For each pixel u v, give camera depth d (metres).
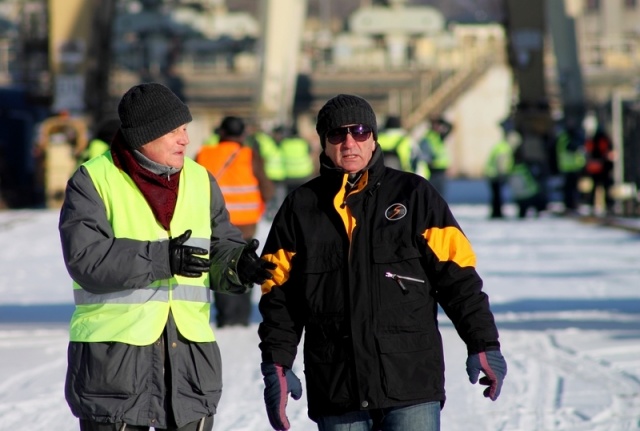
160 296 13.09
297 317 13.59
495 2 184.75
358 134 13.26
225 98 192.38
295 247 13.42
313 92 194.62
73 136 102.50
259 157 31.88
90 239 12.91
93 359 12.91
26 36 115.81
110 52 118.38
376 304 13.02
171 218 13.27
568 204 90.25
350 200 13.28
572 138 89.38
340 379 12.98
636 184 82.06
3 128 110.31
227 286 13.37
